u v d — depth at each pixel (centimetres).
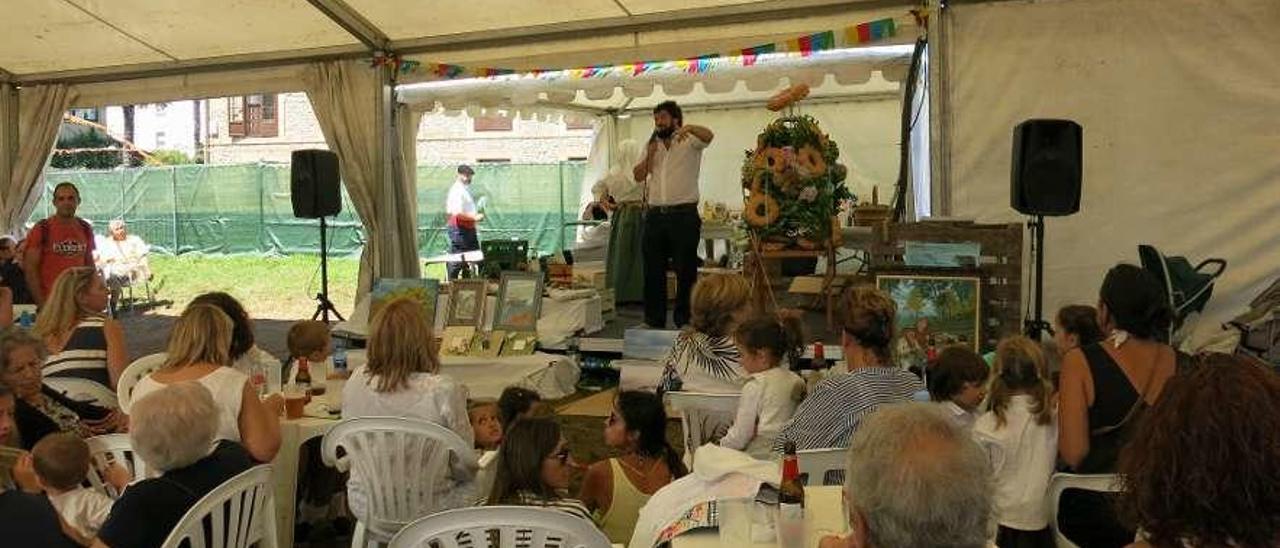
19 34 751
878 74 1062
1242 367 125
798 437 272
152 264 1477
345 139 753
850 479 139
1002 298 502
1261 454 117
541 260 777
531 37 711
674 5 657
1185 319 537
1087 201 569
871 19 623
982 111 576
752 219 596
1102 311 271
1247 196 545
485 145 1848
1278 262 541
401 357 312
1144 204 561
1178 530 122
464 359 622
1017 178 505
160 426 224
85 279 383
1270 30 534
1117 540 250
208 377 293
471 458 309
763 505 206
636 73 860
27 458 248
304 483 392
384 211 755
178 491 225
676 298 660
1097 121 562
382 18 700
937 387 290
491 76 726
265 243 1526
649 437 289
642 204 785
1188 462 120
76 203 650
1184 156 553
